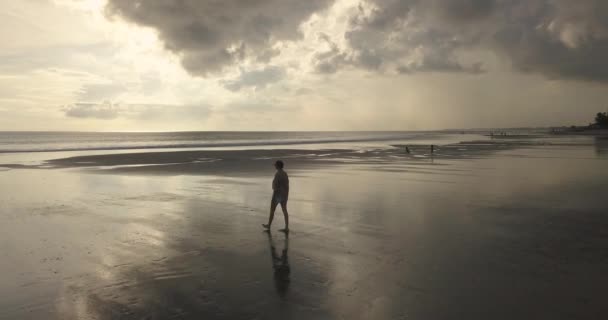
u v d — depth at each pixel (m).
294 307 4.54
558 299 4.65
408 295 4.83
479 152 35.34
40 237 7.71
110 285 5.25
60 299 4.82
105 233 8.01
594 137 80.56
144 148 48.47
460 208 10.27
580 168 19.97
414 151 38.69
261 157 31.12
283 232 8.01
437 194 12.52
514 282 5.20
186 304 4.64
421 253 6.51
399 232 7.89
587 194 12.19
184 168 21.91
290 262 6.15
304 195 12.41
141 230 8.24
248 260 6.27
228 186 14.74
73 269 5.89
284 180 8.10
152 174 18.88
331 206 10.67
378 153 36.12
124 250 6.84
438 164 23.50
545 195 12.09
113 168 22.03
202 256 6.48
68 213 9.99
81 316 4.36
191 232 8.05
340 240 7.36
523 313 4.29
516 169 19.95
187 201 11.63
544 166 21.25
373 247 6.89
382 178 16.80
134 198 12.17
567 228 8.06
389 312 4.38
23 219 9.32
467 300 4.66
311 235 7.75
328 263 6.08
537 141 62.09
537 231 7.86
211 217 9.47
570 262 5.98
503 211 9.84
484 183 14.99
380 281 5.31
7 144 60.94
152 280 5.43
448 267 5.82
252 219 9.24
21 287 5.20
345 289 5.05
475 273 5.55
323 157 30.97
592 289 4.94
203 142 75.56
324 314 4.36
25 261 6.27
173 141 81.62
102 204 11.20
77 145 57.88
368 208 10.37
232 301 4.72
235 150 42.47
